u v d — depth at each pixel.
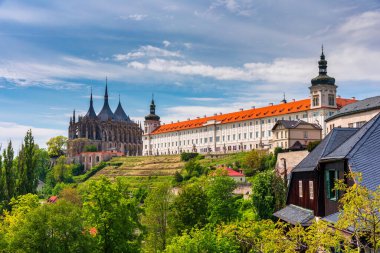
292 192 51.88
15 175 118.94
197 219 100.56
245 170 169.25
